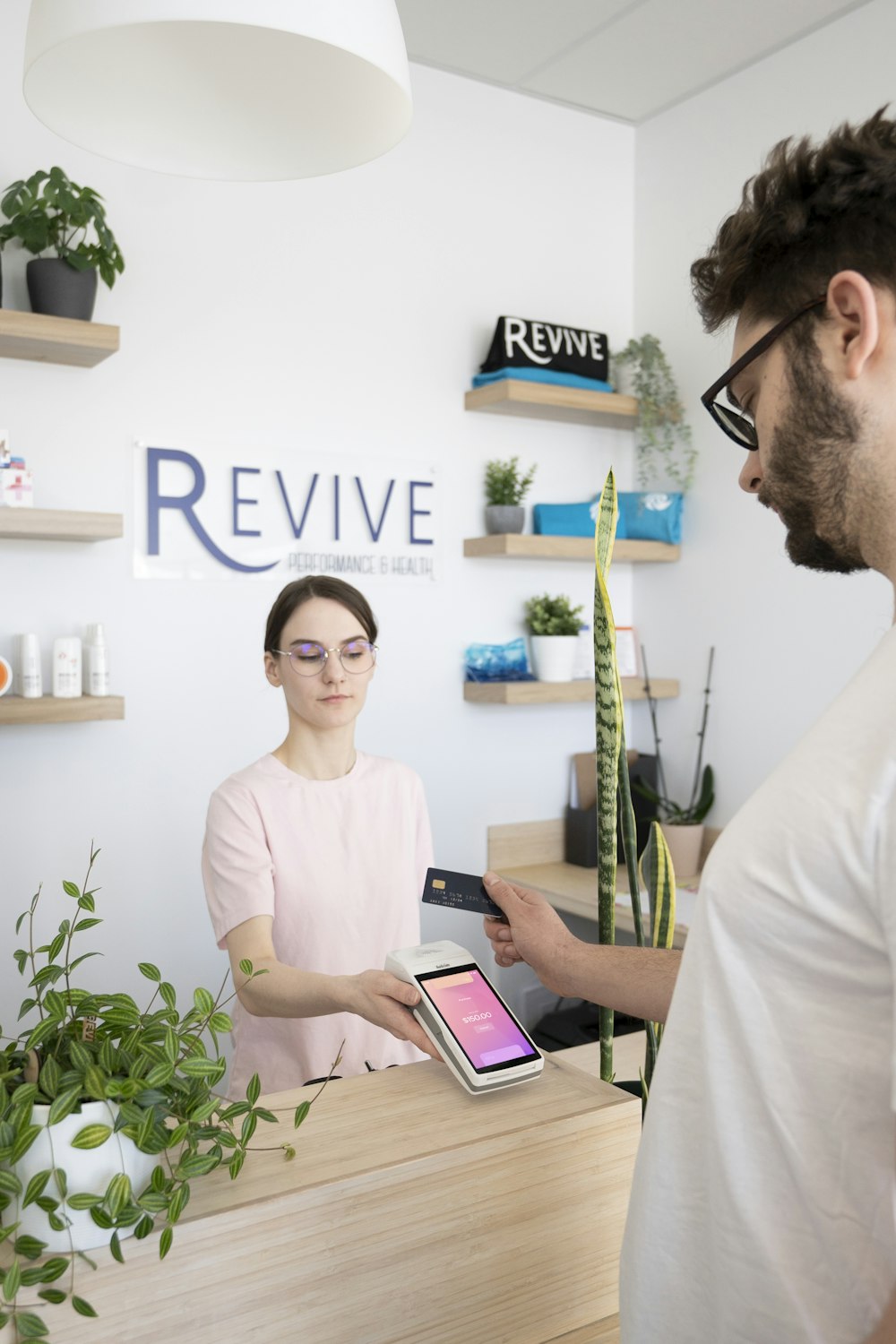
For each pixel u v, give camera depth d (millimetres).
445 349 3203
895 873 583
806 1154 649
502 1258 883
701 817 3252
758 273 760
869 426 691
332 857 1671
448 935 3238
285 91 1264
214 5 987
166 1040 760
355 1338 811
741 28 2904
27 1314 677
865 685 665
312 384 2975
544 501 3426
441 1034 1004
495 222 3283
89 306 2486
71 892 888
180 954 2789
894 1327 563
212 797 1692
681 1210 738
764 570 3123
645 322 3531
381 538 3104
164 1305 734
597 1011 2885
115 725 2703
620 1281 793
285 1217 777
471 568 3279
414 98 3119
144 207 2732
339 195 3006
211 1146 845
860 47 2789
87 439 2662
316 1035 1604
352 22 1056
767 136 3068
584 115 3451
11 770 2590
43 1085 741
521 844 3377
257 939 1557
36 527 2416
